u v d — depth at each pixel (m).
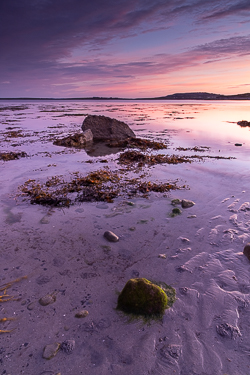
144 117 30.66
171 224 4.88
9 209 5.55
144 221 5.00
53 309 2.89
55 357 2.32
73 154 11.57
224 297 3.06
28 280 3.36
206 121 25.00
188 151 11.70
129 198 6.21
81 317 2.78
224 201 5.88
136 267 3.65
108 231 4.45
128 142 13.91
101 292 3.17
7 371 2.18
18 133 18.30
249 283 3.29
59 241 4.29
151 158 10.08
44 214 5.33
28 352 2.37
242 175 7.77
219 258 3.83
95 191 6.53
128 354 2.36
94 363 2.28
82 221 5.01
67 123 25.08
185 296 3.09
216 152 11.34
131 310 2.86
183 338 2.53
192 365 2.25
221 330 2.61
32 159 10.47
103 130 16.23
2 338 2.52
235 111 39.72
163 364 2.27
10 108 57.66
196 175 7.92
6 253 3.93
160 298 2.88
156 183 7.22
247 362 2.27
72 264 3.70
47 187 6.98
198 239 4.35
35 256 3.87
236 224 4.80
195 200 6.01
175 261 3.77
